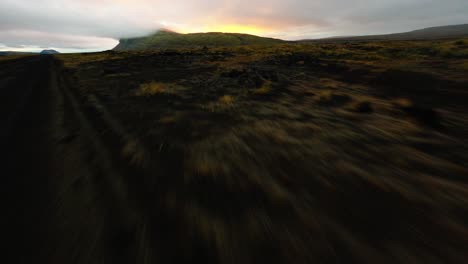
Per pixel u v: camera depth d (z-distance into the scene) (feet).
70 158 16.37
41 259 8.24
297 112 28.96
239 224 9.69
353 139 19.72
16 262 8.16
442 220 9.84
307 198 11.48
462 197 11.48
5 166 15.37
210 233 9.21
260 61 103.81
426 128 22.27
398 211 10.43
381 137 20.08
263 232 9.27
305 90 43.57
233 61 109.70
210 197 11.59
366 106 28.71
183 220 9.92
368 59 76.18
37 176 14.01
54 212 10.62
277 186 12.59
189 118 26.43
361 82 48.85
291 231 9.29
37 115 27.63
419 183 12.79
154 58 131.34
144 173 14.07
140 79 59.16
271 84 49.90
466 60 55.47
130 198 11.56
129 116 27.12
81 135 20.98
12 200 11.62
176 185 12.71
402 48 96.17
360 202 11.11
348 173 13.97
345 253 8.28
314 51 124.57
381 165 14.99
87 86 48.85
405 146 18.04
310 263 7.88
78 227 9.68
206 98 37.60
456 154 16.49
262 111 29.58
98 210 10.71
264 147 18.20
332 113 28.35
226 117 26.96
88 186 12.76
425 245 8.59
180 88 46.73
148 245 8.68
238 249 8.50
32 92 43.11
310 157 16.31
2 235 9.27
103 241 8.92
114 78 61.21
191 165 15.12
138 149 17.76
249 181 13.12
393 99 34.42
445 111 27.66
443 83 38.83
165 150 17.60
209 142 19.31
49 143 19.22
